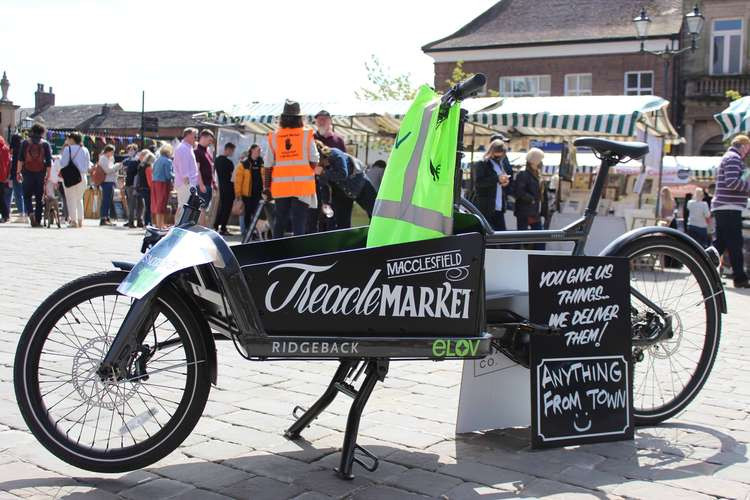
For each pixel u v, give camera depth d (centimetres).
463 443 380
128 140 3422
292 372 505
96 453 321
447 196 345
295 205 978
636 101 1237
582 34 3694
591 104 1248
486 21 4009
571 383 379
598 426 383
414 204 351
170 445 324
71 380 339
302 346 321
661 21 3603
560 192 1438
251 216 1519
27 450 355
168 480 327
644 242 414
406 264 334
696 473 346
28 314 649
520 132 1571
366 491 320
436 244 337
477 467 348
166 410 404
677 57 3550
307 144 966
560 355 378
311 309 326
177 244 319
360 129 1667
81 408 401
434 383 490
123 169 2100
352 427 338
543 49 3753
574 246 394
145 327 327
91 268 934
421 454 363
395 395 461
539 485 329
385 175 365
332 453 362
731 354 602
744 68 3509
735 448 380
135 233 1505
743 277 1057
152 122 3988
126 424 335
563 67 3741
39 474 330
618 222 1208
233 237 1550
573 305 384
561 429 374
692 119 3547
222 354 548
